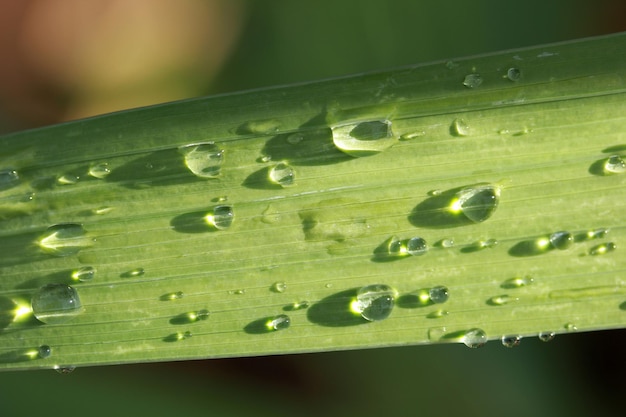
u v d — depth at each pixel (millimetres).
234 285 161
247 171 160
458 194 159
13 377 194
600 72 157
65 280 163
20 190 162
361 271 160
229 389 202
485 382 201
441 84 158
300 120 160
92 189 162
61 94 241
